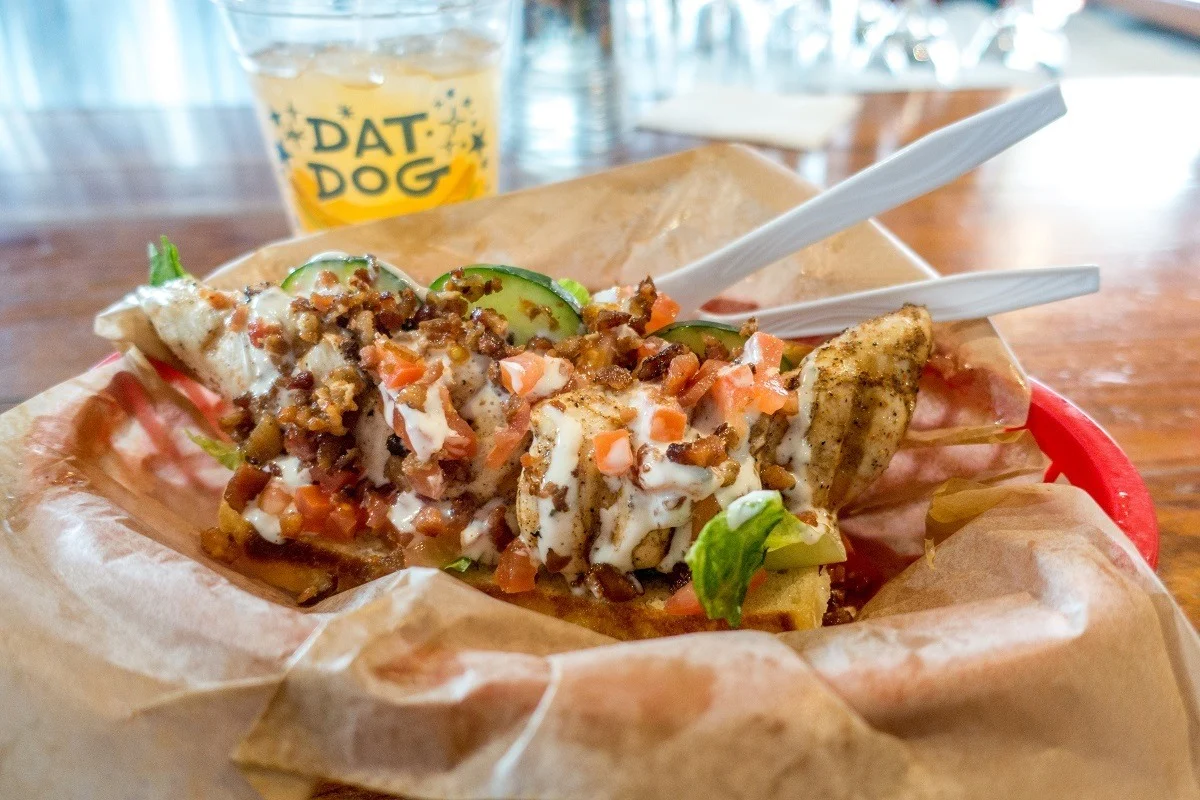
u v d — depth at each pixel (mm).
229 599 153
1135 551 163
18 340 304
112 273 348
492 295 212
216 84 749
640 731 130
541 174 433
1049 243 370
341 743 139
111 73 739
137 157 471
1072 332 310
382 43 278
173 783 144
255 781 141
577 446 173
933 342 229
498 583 189
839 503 202
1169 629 152
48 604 157
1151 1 861
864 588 219
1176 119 507
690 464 168
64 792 145
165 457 226
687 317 249
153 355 231
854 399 189
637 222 289
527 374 186
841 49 749
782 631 185
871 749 132
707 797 129
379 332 199
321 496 203
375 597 156
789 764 130
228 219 396
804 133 460
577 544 181
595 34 451
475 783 134
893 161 207
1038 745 139
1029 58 755
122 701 145
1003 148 192
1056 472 223
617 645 140
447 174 301
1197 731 150
